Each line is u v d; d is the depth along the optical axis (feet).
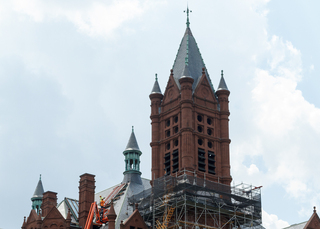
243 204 364.38
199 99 392.88
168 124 396.37
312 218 361.51
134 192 398.21
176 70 408.05
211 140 388.16
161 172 386.73
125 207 374.84
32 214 355.97
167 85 403.13
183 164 367.66
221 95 402.11
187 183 345.72
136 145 435.94
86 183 370.32
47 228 345.92
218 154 387.14
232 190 367.04
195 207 344.08
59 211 369.50
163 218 351.05
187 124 376.07
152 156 392.68
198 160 378.32
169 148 389.19
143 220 347.97
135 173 422.41
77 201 394.32
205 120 389.80
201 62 414.00
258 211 367.25
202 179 360.07
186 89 385.91
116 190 406.41
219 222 350.64
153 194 357.20
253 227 385.29
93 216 361.71
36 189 460.55
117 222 359.66
